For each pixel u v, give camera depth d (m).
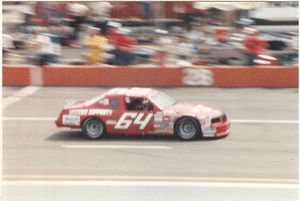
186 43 46.31
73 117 29.19
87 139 29.16
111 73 42.78
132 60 44.56
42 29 53.47
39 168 24.25
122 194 21.09
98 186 22.05
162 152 26.70
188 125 28.56
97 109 29.12
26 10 54.19
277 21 54.97
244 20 54.19
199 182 22.50
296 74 42.22
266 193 21.22
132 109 28.91
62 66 43.03
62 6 54.22
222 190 21.58
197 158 25.73
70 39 54.88
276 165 24.66
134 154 26.44
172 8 54.53
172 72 42.47
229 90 41.38
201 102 37.66
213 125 28.45
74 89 41.94
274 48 51.53
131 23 54.59
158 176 23.25
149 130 28.73
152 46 49.72
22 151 26.95
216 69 42.31
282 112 35.09
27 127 31.70
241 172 23.75
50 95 39.94
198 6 54.78
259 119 33.38
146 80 42.59
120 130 28.91
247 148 27.33
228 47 46.19
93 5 54.69
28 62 46.62
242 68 42.34
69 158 25.83
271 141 28.62
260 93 40.38
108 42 45.88
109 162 25.23
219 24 54.22
